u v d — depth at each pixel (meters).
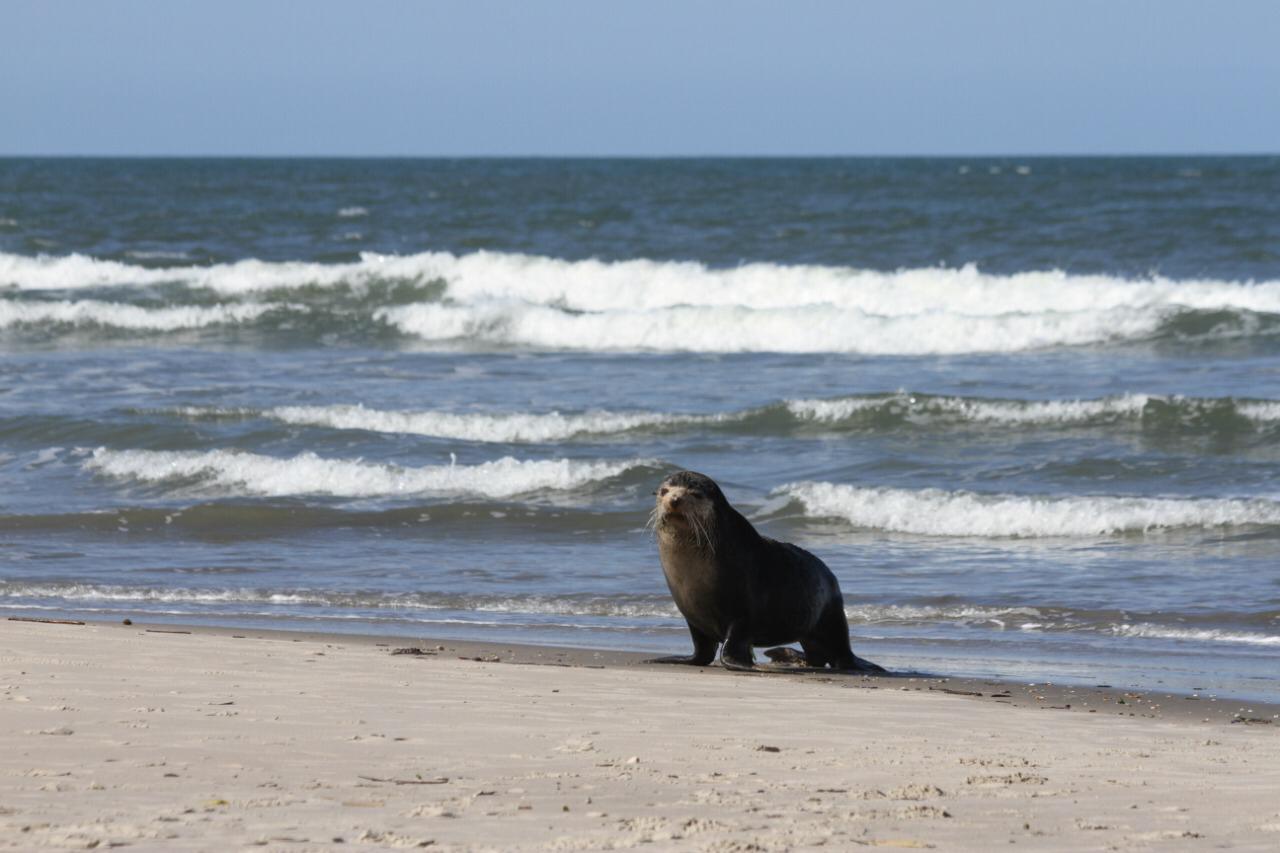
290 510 41.12
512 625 29.14
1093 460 46.16
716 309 74.88
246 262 94.69
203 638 24.33
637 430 52.34
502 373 65.44
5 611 29.66
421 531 39.62
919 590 32.56
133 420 52.22
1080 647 27.30
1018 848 10.72
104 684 18.59
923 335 72.31
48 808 11.41
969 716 19.28
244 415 53.41
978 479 44.97
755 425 52.91
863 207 170.62
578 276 89.44
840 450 49.25
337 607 31.06
